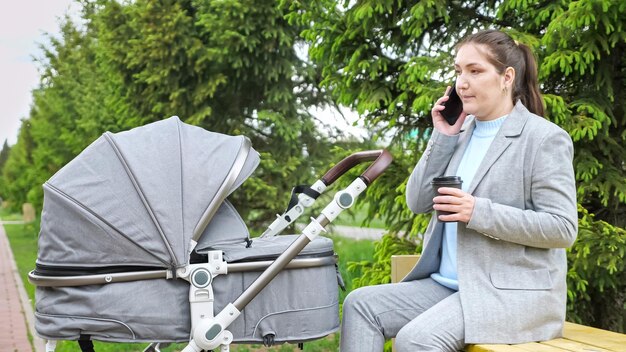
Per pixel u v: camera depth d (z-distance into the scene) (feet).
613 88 14.74
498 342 8.74
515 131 9.12
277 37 29.99
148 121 32.30
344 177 17.39
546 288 8.93
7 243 61.87
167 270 8.84
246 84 31.89
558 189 8.73
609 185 14.03
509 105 9.48
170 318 8.87
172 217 8.84
